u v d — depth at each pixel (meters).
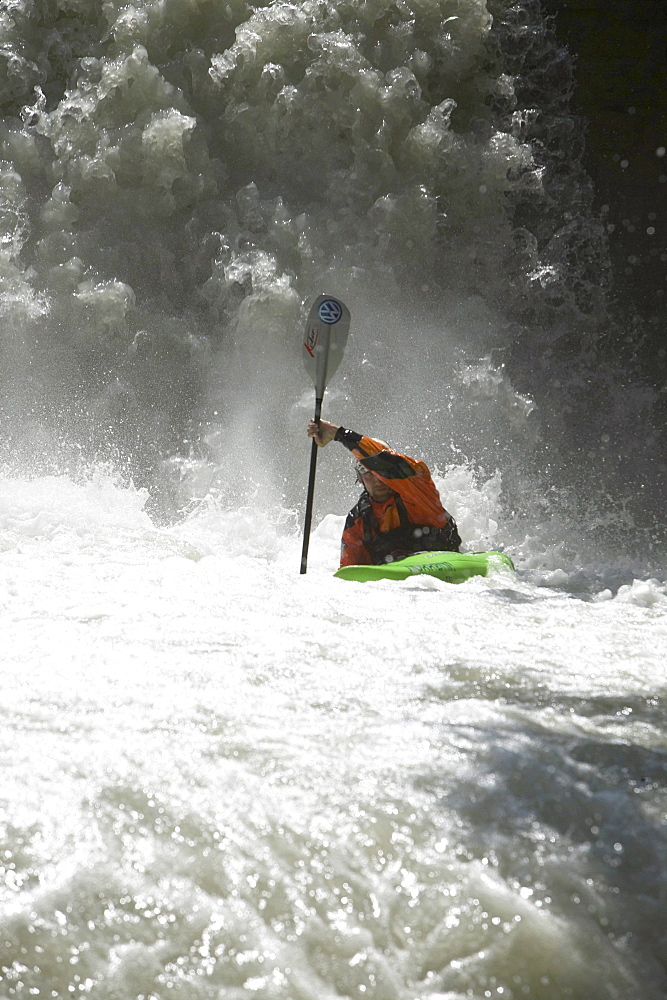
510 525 34.03
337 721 9.13
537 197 41.97
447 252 39.44
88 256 37.16
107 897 6.34
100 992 5.72
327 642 12.05
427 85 39.41
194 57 38.38
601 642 12.99
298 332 37.34
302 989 5.80
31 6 38.25
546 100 42.94
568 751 8.58
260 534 29.06
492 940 6.08
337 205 38.50
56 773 7.70
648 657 12.20
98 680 10.03
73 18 39.34
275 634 12.38
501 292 40.34
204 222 38.34
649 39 42.84
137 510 29.12
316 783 7.73
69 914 6.18
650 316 43.53
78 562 17.52
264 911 6.32
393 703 9.74
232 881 6.53
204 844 6.87
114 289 36.41
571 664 11.61
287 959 5.98
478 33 39.28
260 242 37.72
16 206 37.00
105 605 13.58
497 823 7.19
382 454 22.77
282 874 6.61
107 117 37.25
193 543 24.61
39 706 9.16
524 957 5.95
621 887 6.50
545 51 42.06
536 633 13.45
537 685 10.57
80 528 23.33
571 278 42.12
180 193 38.00
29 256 37.50
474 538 31.81
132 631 12.13
